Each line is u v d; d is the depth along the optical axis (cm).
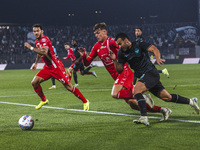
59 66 637
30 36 3900
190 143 366
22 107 697
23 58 3334
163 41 4009
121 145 364
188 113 567
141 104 455
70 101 783
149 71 473
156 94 502
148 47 459
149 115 557
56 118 554
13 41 3878
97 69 2606
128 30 4247
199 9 3866
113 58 485
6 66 2967
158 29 4128
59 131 446
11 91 1065
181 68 2298
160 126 462
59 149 355
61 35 4153
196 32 3869
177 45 3916
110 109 638
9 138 411
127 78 538
